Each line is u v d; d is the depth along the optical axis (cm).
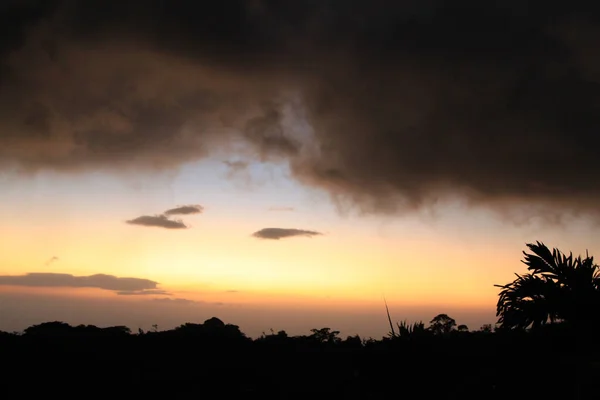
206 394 1409
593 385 1030
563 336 1073
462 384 1164
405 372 1224
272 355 1800
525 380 1112
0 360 1476
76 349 1667
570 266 1054
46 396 1309
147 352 1759
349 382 1370
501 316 1078
